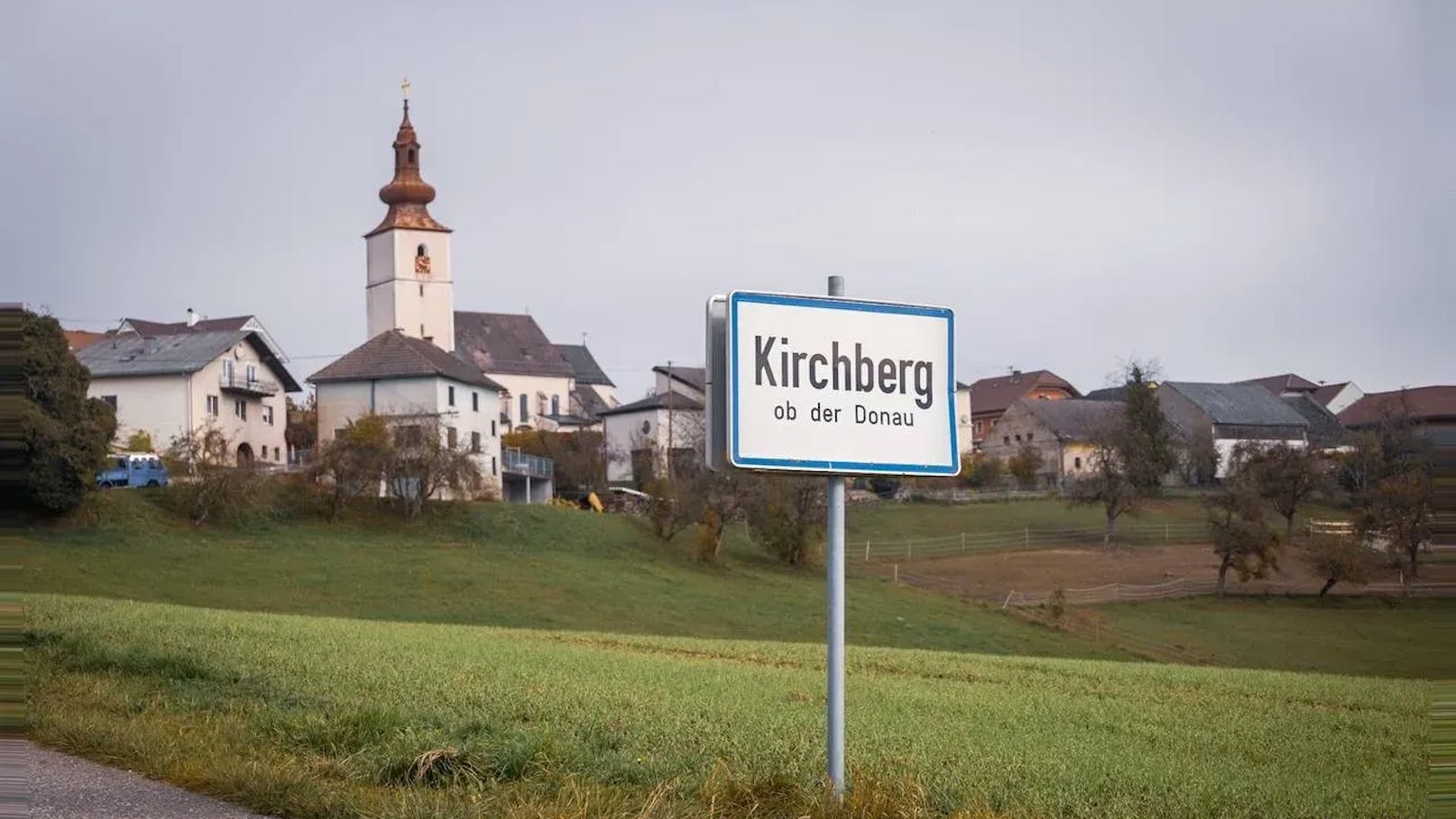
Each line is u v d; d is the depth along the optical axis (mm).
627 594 72875
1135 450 121125
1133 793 15297
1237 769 18359
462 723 14547
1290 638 73812
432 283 142375
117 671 18406
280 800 10922
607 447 134375
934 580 87125
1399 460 111812
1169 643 71375
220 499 76500
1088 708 26250
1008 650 67000
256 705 15797
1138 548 100688
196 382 94250
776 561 89062
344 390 104312
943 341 10570
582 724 16219
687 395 144625
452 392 104688
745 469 9953
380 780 12070
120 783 11875
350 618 59969
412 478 84875
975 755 16781
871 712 22688
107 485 81438
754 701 22969
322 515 82000
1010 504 119375
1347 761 20234
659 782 11508
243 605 60781
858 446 10273
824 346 10234
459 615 63875
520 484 114562
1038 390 175250
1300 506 115375
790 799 10898
